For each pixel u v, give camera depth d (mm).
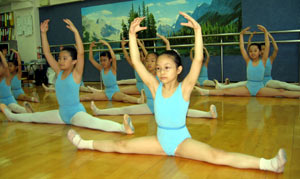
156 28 6820
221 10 6102
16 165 1597
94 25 7500
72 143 1915
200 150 1492
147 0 6836
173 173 1405
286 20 5586
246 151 1691
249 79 3984
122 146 1709
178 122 1544
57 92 2475
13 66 4359
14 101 3516
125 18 7137
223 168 1438
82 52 2318
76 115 2459
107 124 2295
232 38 6047
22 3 8047
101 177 1392
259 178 1306
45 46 2484
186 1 6445
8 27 8406
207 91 4246
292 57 5562
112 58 3986
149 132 2229
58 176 1421
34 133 2322
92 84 7125
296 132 2070
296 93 3678
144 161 1586
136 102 3785
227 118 2635
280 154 1296
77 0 7500
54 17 7957
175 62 1539
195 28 1479
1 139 2164
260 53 4098
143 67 1672
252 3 5793
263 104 3312
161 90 1587
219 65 6207
